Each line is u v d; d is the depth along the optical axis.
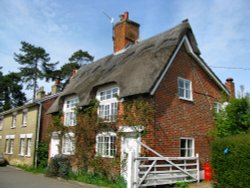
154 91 14.34
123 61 18.62
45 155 23.45
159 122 14.57
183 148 15.67
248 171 10.03
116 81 16.08
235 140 10.66
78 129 18.17
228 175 10.65
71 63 56.75
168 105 15.23
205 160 16.39
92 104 17.61
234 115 15.29
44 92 32.06
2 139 32.91
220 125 15.88
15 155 28.45
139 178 12.58
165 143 14.62
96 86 17.55
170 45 16.06
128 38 21.52
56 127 20.88
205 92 17.73
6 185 13.62
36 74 60.34
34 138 25.11
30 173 19.72
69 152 19.48
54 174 17.02
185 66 16.92
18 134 28.75
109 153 15.83
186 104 16.27
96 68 21.97
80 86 20.19
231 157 10.64
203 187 13.29
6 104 58.34
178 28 16.77
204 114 17.19
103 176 15.29
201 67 17.84
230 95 19.22
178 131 15.41
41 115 25.73
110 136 16.00
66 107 21.25
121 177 14.04
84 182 14.79
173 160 14.66
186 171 14.66
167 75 15.59
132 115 14.75
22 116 28.72
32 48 61.09
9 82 59.44
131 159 12.38
